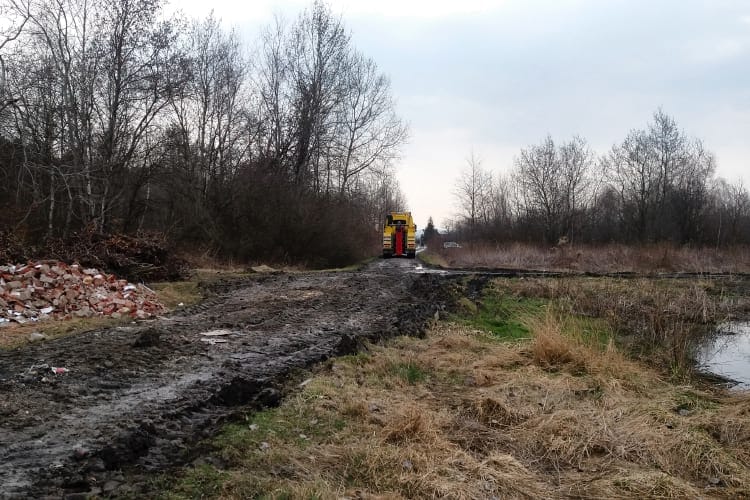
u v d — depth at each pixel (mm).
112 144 20141
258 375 6230
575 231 44625
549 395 6371
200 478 3732
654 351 9688
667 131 45531
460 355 8102
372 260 37094
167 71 20781
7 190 17719
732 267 25562
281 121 29344
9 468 3688
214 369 6445
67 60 18391
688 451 5008
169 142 22734
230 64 27281
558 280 18328
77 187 17953
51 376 5930
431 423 5129
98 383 5754
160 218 25984
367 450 4418
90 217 19172
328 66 30344
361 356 7449
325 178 32812
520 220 46812
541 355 7961
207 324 9414
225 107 27172
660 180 45844
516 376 7137
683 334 10336
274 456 4215
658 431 5438
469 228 55219
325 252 27906
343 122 32000
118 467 3834
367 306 12055
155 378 6031
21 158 17000
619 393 6629
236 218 25641
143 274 14383
